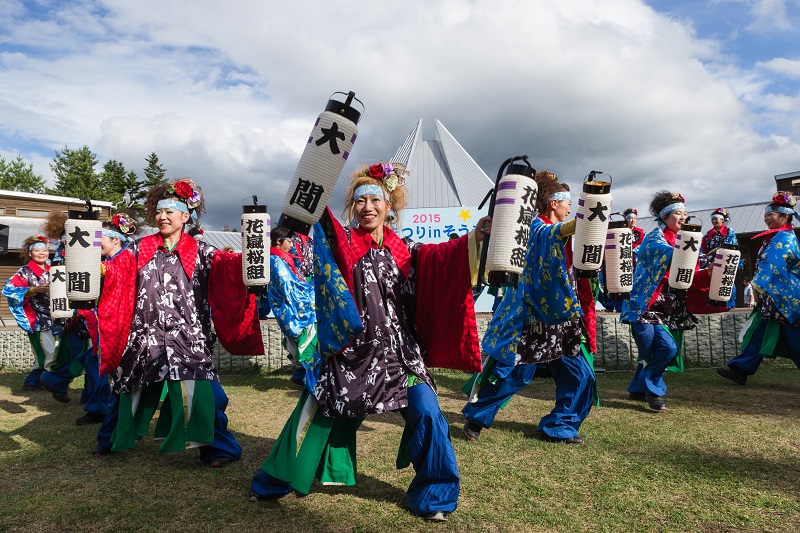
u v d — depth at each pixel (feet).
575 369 13.91
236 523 9.24
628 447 13.41
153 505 10.06
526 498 10.23
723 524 9.07
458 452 13.15
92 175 142.10
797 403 18.20
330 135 7.91
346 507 9.87
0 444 14.42
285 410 18.13
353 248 9.50
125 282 12.00
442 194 46.34
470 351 9.43
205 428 11.90
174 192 12.61
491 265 8.11
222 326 12.50
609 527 9.01
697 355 25.91
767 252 19.86
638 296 17.95
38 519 9.52
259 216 11.60
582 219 10.23
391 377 9.25
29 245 22.86
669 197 18.17
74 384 24.30
